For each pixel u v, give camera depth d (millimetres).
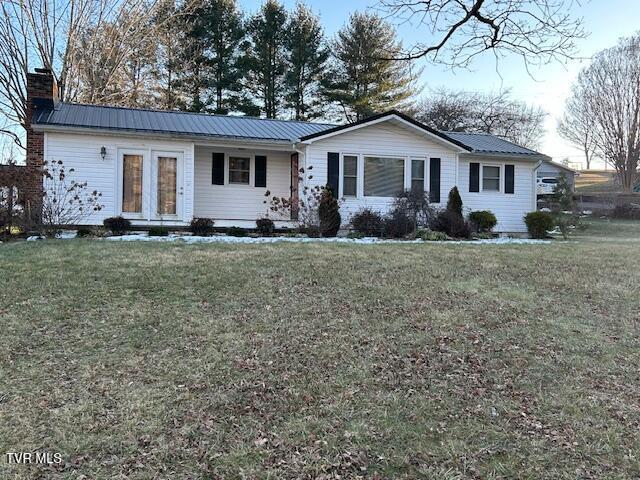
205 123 14625
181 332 4531
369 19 27156
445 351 4297
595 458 2824
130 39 22203
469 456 2807
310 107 29891
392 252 8930
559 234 16453
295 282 6277
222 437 2932
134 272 6441
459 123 33469
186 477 2564
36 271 6348
